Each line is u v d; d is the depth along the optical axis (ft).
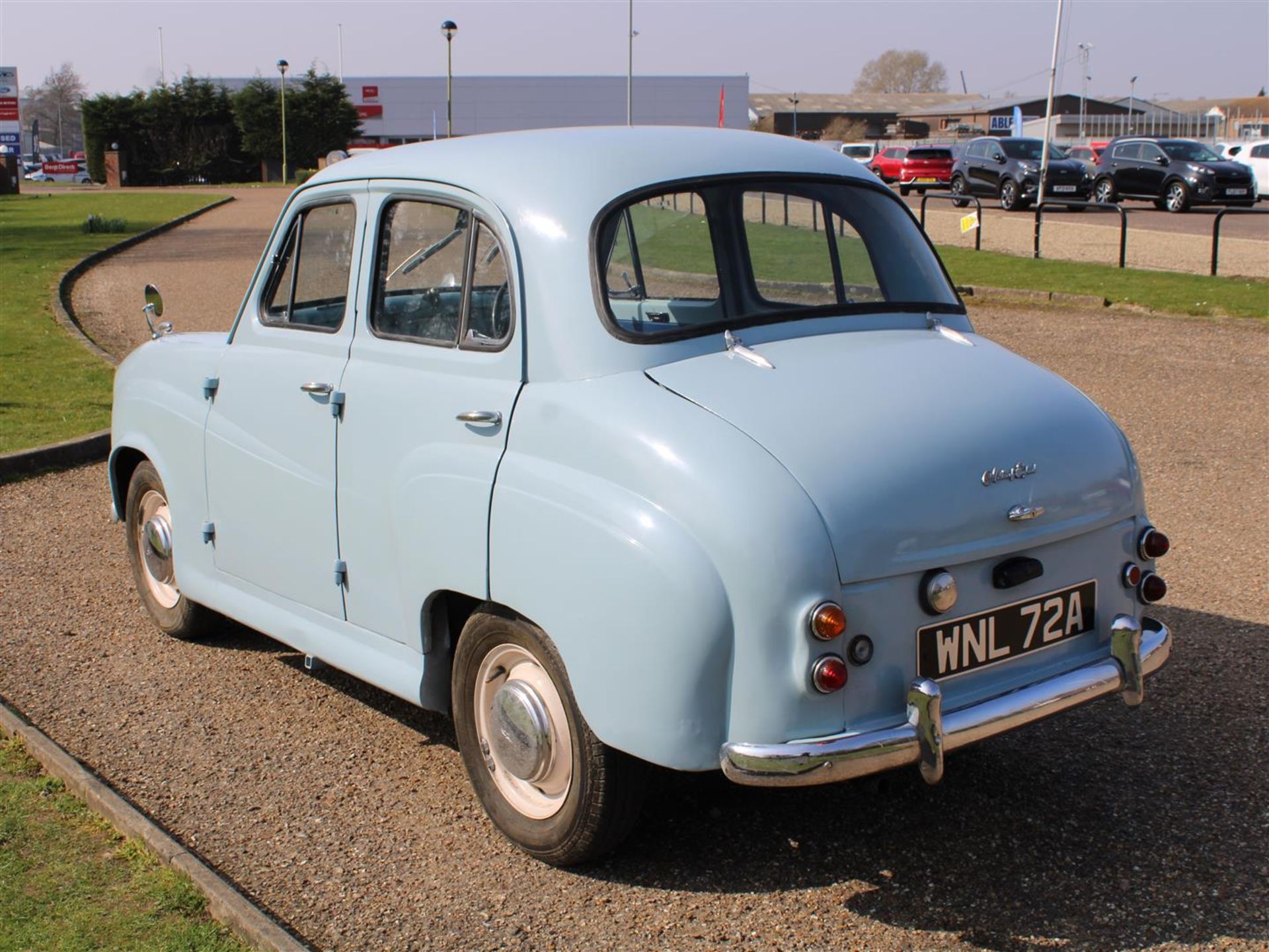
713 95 223.30
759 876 11.93
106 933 10.86
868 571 10.37
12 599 20.26
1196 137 213.05
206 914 11.19
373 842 12.69
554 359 11.66
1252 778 13.74
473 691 12.52
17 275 65.72
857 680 10.51
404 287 13.35
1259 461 26.96
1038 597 11.59
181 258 76.33
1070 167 103.91
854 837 12.63
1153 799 13.33
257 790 13.83
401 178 13.52
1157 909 11.30
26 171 279.69
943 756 10.68
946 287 14.23
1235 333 43.04
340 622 14.16
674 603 10.20
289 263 15.12
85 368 39.81
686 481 10.36
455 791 13.76
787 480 10.31
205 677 17.11
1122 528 12.32
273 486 14.89
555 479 11.14
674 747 10.41
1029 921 11.14
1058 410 12.06
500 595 11.70
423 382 12.76
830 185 13.69
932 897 11.55
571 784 11.49
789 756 10.13
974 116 323.98
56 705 16.19
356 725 15.56
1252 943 10.75
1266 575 20.08
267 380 14.92
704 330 11.99
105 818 12.98
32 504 25.84
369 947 10.88
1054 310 49.16
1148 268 60.95
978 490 11.00
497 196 12.42
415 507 12.58
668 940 10.93
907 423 11.09
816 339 12.53
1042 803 13.26
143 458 18.79
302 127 216.74
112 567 21.85
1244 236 77.97
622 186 12.28
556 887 11.80
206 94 218.38
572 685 11.00
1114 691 11.77
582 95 224.12
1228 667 16.65
